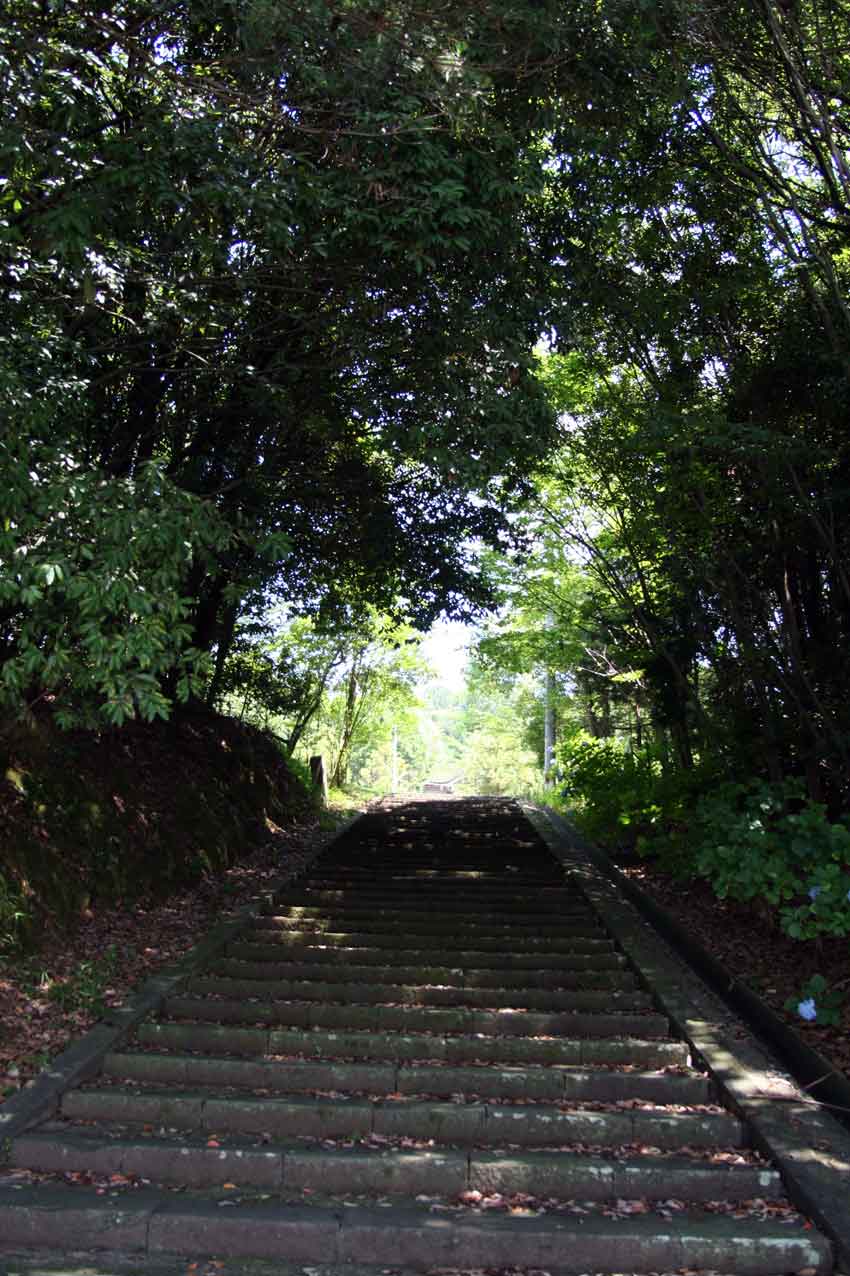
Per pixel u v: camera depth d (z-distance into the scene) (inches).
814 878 202.7
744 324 311.1
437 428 231.0
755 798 234.8
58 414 190.5
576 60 244.4
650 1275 141.5
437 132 213.0
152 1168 167.9
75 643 162.6
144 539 151.3
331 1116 182.4
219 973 267.1
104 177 189.6
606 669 703.1
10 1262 143.2
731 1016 230.5
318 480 408.2
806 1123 173.5
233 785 485.4
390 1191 163.6
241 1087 199.2
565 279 301.6
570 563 560.4
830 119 261.4
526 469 360.8
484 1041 213.9
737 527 309.6
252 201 200.4
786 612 299.6
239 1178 166.4
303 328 277.0
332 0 187.6
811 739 305.7
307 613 539.8
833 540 271.4
